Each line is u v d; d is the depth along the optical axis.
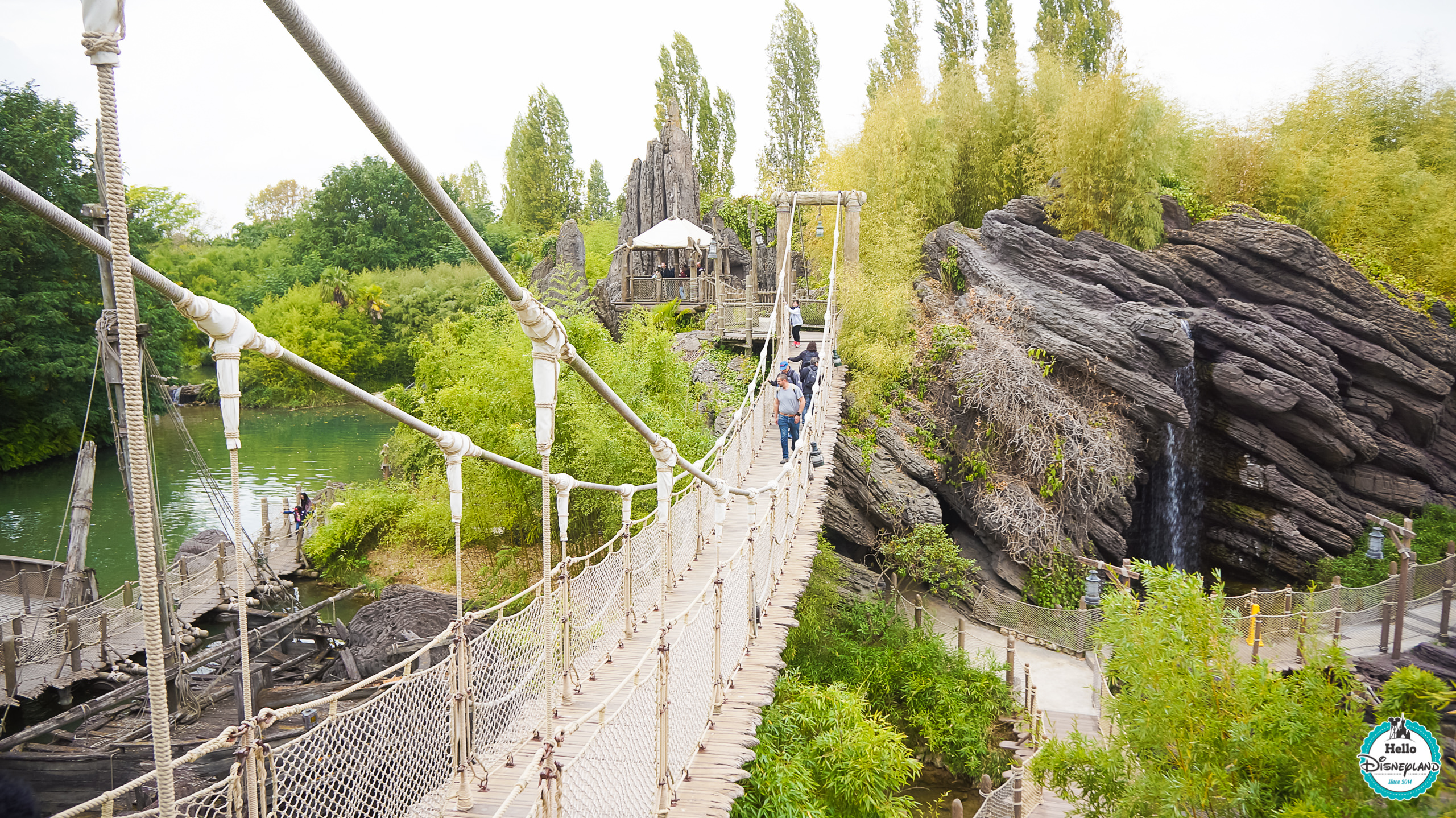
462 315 20.41
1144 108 21.17
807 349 15.62
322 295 53.09
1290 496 19.22
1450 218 22.52
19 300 29.05
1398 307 19.94
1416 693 5.77
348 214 63.88
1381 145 26.33
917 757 12.91
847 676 13.41
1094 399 18.89
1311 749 5.93
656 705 5.62
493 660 6.01
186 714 11.62
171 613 13.40
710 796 5.96
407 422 4.18
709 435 16.00
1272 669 12.41
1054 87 25.33
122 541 22.58
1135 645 6.80
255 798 3.81
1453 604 15.24
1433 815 5.32
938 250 22.92
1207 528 20.70
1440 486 19.83
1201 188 24.92
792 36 42.97
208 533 19.58
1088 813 7.14
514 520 15.51
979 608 17.08
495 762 5.96
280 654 14.24
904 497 17.61
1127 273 20.34
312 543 19.95
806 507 12.97
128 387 1.85
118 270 1.81
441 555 18.92
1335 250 23.31
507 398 14.73
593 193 71.75
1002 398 18.25
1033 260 21.02
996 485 18.03
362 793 4.52
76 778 9.09
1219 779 6.02
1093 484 17.78
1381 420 19.84
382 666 11.94
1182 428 19.78
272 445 36.50
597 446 13.43
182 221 73.69
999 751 12.48
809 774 8.04
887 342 20.02
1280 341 19.11
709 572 10.58
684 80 44.91
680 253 31.33
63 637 13.05
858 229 20.42
